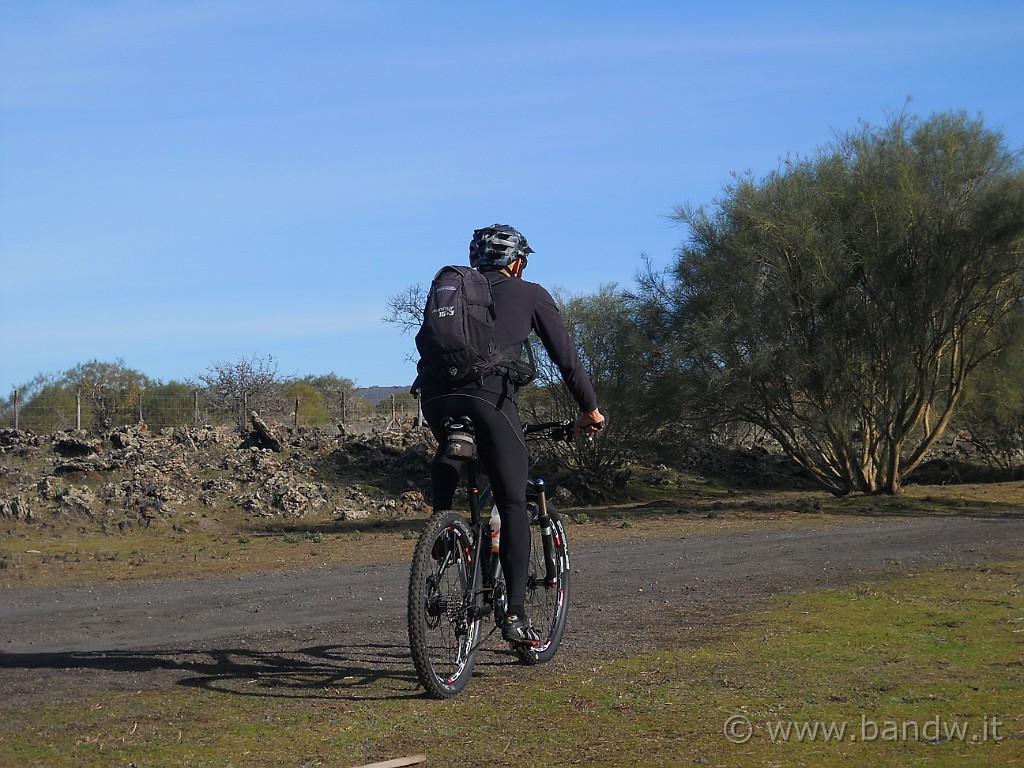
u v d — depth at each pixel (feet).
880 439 70.95
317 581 32.17
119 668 16.78
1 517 55.93
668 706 13.29
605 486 77.00
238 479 69.67
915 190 62.39
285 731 12.39
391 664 16.89
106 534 55.16
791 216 63.52
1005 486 77.56
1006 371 66.69
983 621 19.42
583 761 11.03
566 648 17.97
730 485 87.92
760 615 20.85
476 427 14.96
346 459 77.92
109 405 109.40
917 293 62.85
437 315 14.53
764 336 64.54
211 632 21.62
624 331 71.87
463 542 15.03
